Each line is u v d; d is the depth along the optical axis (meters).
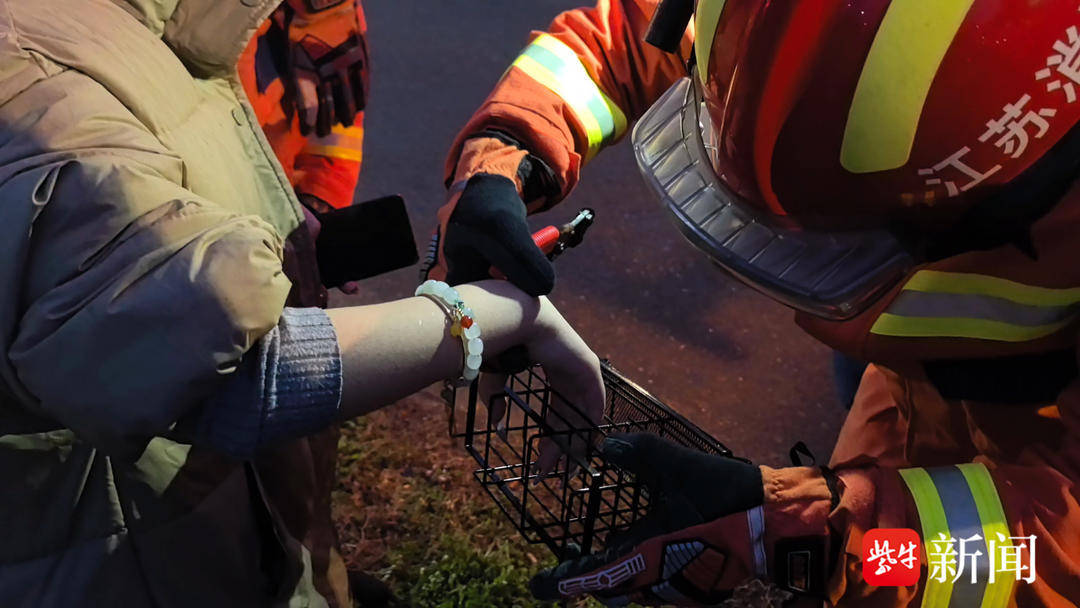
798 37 1.07
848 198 1.16
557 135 1.58
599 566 1.24
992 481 1.18
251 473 1.31
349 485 2.65
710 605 1.23
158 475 1.16
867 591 1.15
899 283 1.24
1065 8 1.02
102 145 0.91
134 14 1.15
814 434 3.18
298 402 0.96
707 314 3.77
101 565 1.14
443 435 2.84
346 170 2.02
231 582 1.30
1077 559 1.15
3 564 1.10
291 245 1.33
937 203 1.14
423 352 1.05
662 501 1.27
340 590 1.59
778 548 1.16
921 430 1.69
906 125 1.07
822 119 1.10
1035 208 1.13
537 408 2.54
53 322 0.85
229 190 1.18
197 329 0.85
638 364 3.45
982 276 1.28
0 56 0.91
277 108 1.85
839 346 1.52
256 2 1.26
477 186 1.34
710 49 1.19
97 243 0.86
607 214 4.42
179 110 1.14
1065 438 1.26
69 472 1.10
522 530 1.44
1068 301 1.24
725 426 3.18
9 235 0.84
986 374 1.42
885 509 1.15
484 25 6.37
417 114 5.18
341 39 1.86
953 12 1.02
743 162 1.19
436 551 2.43
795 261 1.23
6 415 1.04
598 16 1.74
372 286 3.66
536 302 1.23
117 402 0.86
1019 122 1.06
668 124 1.49
